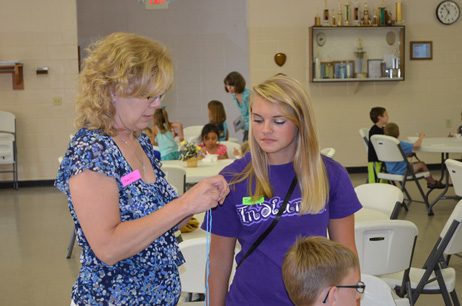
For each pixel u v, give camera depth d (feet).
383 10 28.35
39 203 23.56
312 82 28.86
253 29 28.50
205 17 32.24
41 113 27.63
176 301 4.88
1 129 26.81
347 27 28.14
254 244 5.20
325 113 29.17
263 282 5.12
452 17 29.55
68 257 15.60
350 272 4.50
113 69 4.33
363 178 27.89
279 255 5.09
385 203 11.03
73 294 4.60
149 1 24.81
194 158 16.26
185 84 32.48
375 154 21.76
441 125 30.09
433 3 29.50
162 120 20.98
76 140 4.46
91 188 4.28
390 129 21.17
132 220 4.37
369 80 28.66
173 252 4.88
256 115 5.04
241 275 5.25
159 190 4.97
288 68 28.86
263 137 4.99
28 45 27.37
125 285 4.54
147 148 5.13
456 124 30.19
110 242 4.23
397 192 10.72
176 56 32.30
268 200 5.17
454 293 9.25
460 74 29.99
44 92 27.58
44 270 14.56
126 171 4.52
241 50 32.45
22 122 27.55
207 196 4.43
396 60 28.84
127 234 4.25
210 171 15.43
